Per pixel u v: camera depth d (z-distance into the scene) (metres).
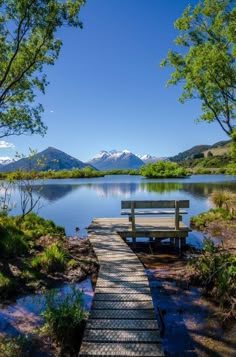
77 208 26.20
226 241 13.45
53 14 13.77
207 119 19.22
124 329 5.72
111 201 31.00
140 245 13.57
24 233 13.16
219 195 23.30
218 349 5.62
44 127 18.12
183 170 88.12
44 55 16.28
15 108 17.64
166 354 5.49
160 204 13.21
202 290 8.20
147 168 94.62
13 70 16.02
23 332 6.25
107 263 9.67
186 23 17.88
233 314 6.71
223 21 16.48
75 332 5.96
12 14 13.40
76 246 12.45
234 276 7.56
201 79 17.52
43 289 8.36
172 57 18.72
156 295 8.01
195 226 17.41
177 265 10.52
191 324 6.52
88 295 8.03
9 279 8.42
